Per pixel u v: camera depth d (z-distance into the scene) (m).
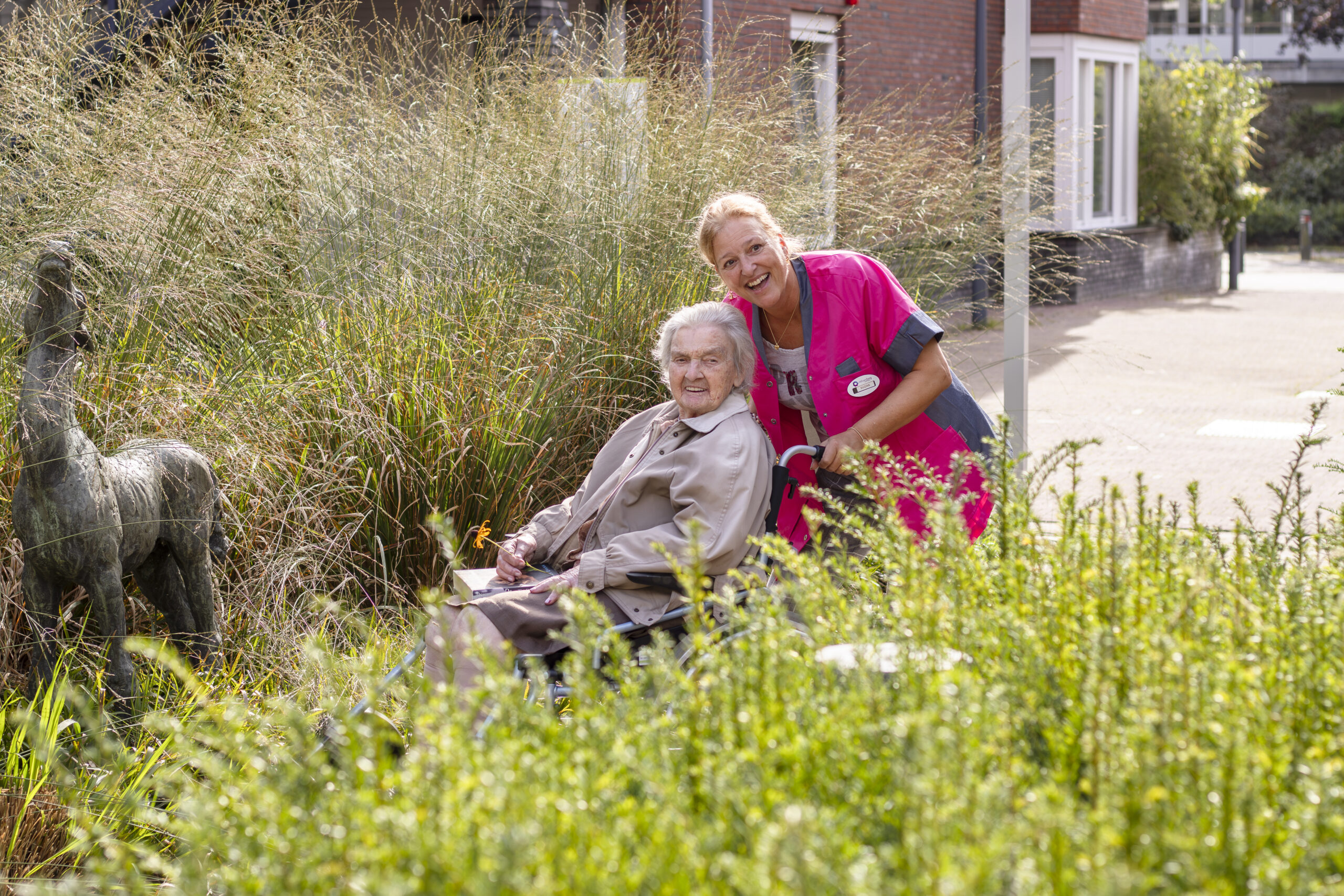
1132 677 2.00
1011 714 2.04
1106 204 20.05
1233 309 18.06
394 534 4.48
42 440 3.04
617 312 5.17
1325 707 2.08
